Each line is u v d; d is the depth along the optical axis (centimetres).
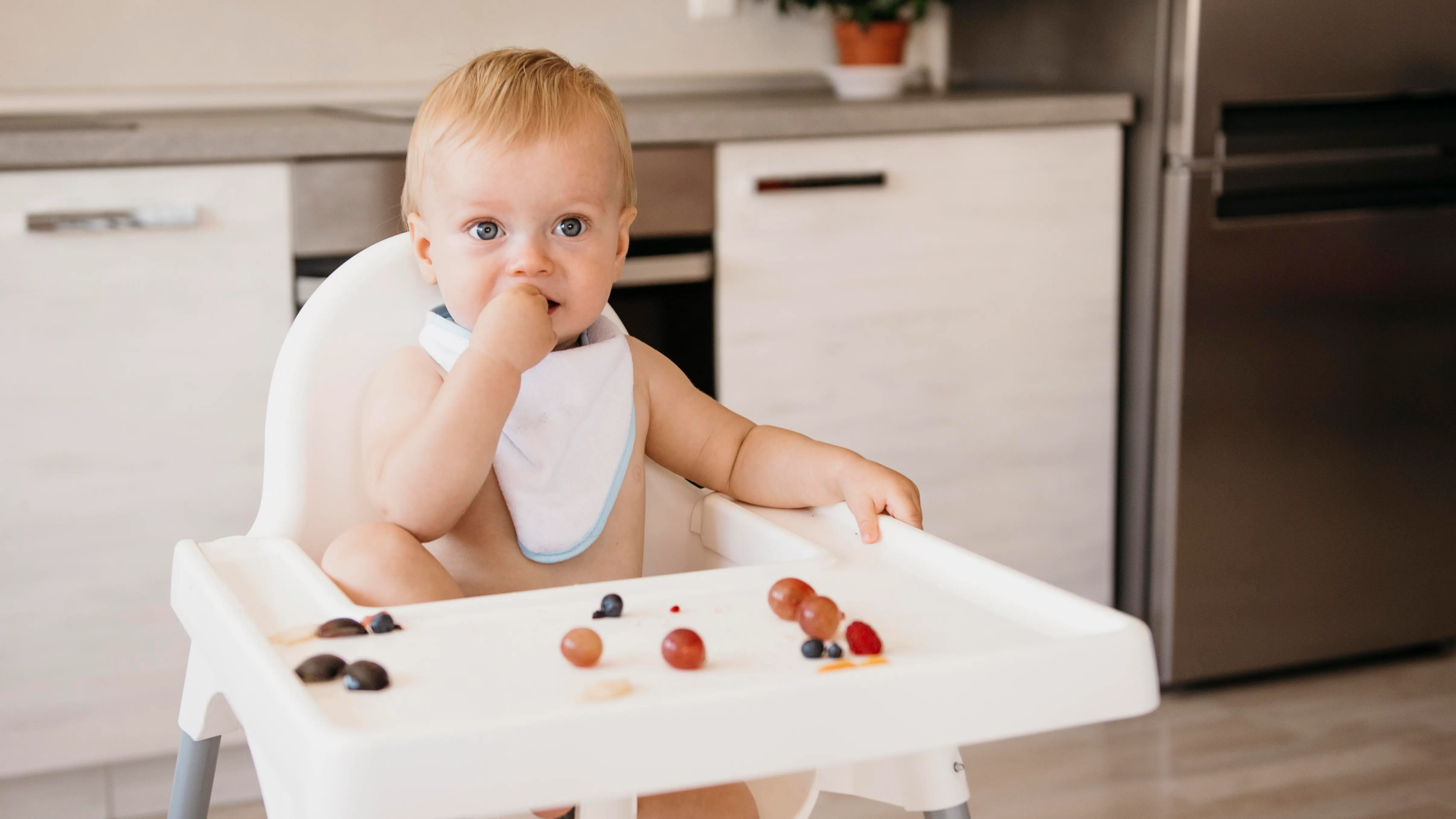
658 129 165
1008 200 185
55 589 149
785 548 78
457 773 45
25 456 146
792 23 230
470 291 79
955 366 187
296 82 203
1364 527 199
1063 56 204
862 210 178
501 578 83
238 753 161
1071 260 190
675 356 173
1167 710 190
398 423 79
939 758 75
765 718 49
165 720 156
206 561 67
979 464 191
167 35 195
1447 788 164
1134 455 196
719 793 77
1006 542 194
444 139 78
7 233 141
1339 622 200
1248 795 163
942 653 57
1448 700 192
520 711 50
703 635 59
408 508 74
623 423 87
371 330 86
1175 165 182
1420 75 188
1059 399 193
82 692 152
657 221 168
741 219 173
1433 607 206
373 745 44
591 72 85
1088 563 199
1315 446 193
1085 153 188
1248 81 180
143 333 148
